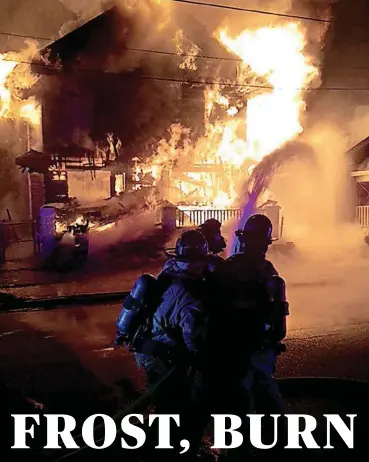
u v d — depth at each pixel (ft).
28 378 17.78
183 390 10.48
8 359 20.17
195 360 10.39
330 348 21.31
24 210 78.84
